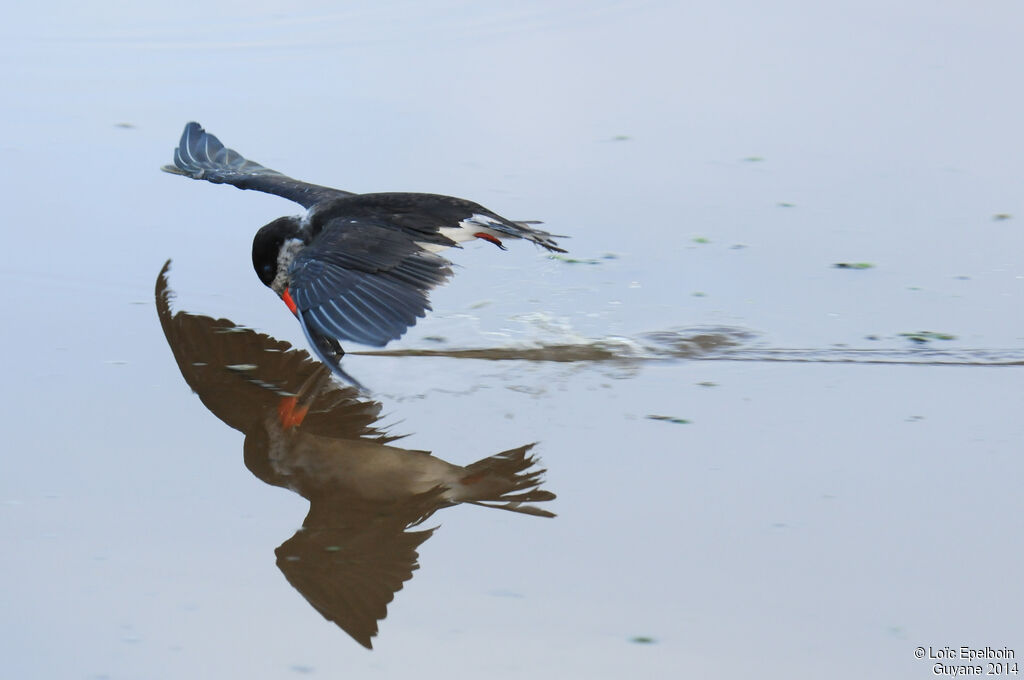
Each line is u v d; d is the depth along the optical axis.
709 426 10.01
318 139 14.93
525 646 7.43
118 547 8.34
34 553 8.24
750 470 9.34
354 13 19.08
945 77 16.88
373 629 7.57
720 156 14.97
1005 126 15.54
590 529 8.61
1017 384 10.69
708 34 18.47
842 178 14.47
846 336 11.58
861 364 11.07
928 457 9.50
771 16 19.11
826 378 10.83
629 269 12.80
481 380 10.84
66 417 9.95
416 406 10.39
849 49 17.86
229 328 11.49
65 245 12.66
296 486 9.16
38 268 12.23
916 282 12.47
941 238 13.23
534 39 18.27
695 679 7.16
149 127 15.12
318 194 11.55
